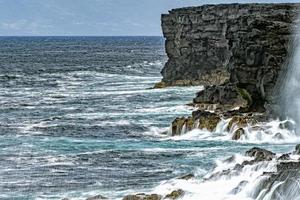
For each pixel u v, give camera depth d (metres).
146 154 52.31
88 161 50.25
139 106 86.25
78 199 38.53
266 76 63.44
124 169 46.97
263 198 34.28
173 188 38.81
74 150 55.31
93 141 60.00
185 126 61.72
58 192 41.06
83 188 41.84
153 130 65.56
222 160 45.25
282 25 65.75
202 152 52.28
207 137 59.59
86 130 66.69
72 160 50.75
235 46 68.88
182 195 36.38
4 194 40.69
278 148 52.94
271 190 34.03
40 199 39.47
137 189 40.84
